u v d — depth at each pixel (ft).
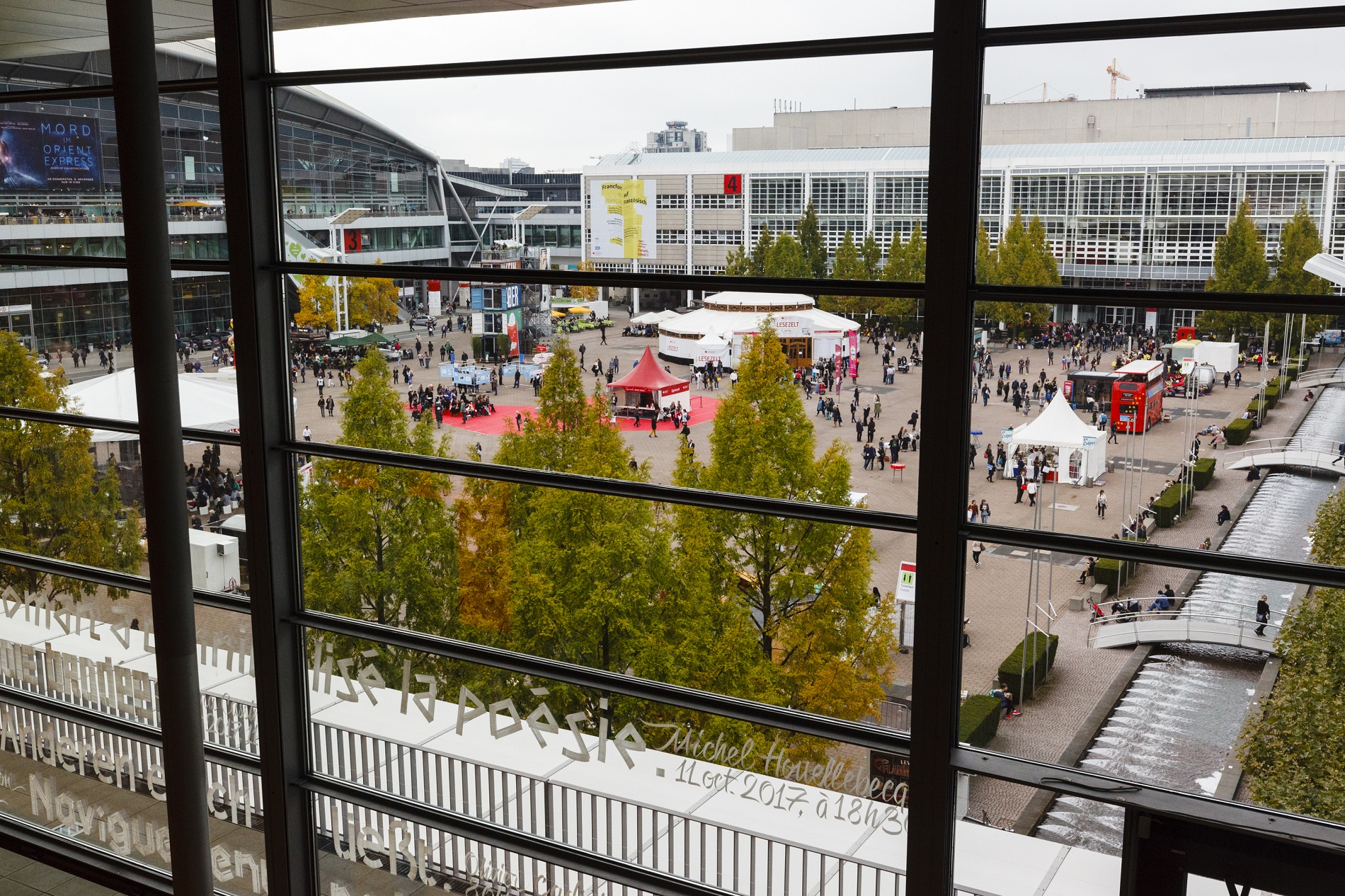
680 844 58.23
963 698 91.15
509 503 100.22
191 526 74.02
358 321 92.43
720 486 90.12
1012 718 87.40
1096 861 70.49
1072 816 70.54
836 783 93.45
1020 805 70.59
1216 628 70.79
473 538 101.09
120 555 77.51
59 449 76.64
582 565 99.14
